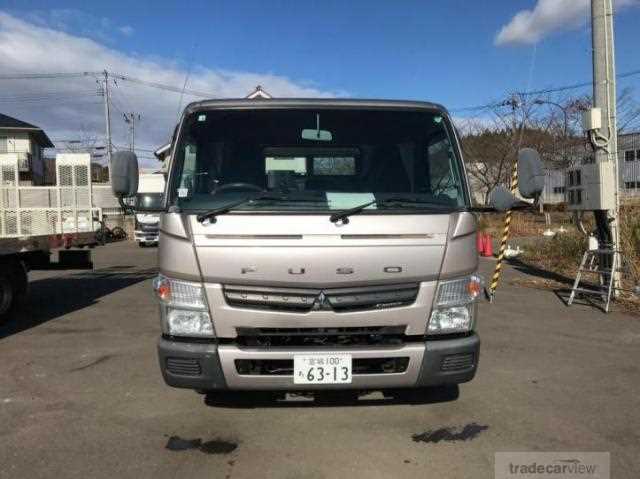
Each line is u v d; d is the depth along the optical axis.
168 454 4.11
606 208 9.61
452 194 4.55
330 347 4.08
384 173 4.58
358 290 4.08
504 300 10.05
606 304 8.98
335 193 4.43
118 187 4.46
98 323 8.59
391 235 4.11
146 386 5.59
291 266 4.03
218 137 4.57
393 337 4.18
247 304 4.07
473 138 33.38
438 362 4.15
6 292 8.55
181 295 4.11
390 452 4.11
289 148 4.56
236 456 4.07
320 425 4.59
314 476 3.77
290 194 4.34
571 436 4.36
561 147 31.50
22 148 44.19
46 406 5.09
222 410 4.92
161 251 4.22
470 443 4.25
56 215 10.26
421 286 4.14
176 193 4.36
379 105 4.77
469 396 5.22
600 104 9.96
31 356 6.75
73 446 4.25
